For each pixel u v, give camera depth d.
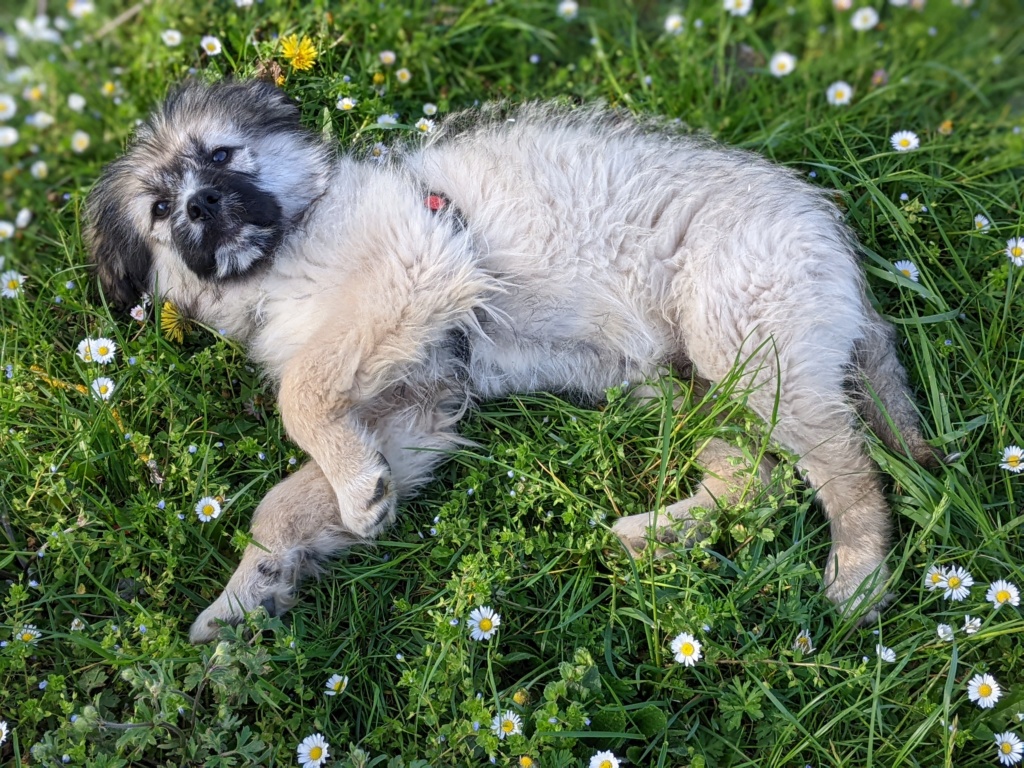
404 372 0.76
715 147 0.85
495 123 0.85
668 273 0.77
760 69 1.05
